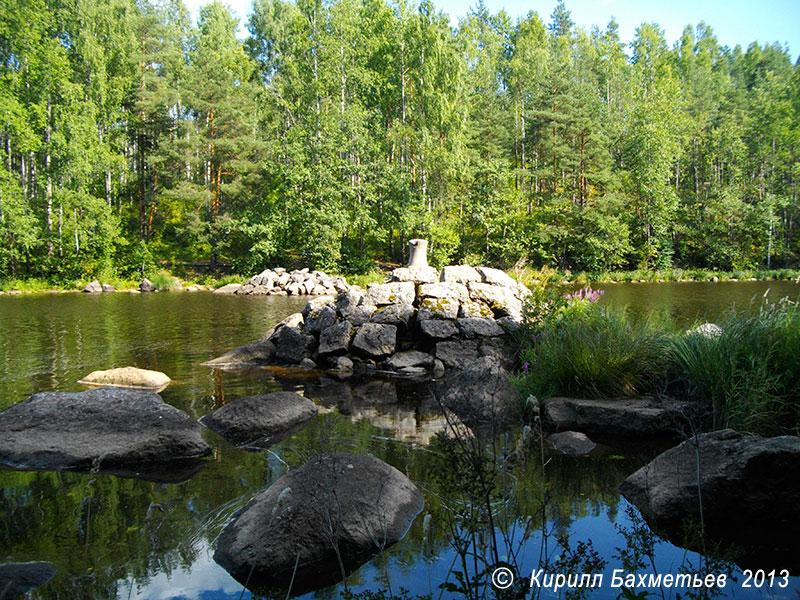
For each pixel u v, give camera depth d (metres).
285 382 8.95
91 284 31.69
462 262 38.97
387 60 42.06
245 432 6.18
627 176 44.62
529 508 4.20
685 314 16.69
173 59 44.16
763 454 3.99
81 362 10.66
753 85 71.56
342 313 10.96
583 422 6.06
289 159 40.59
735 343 6.13
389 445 5.76
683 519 3.87
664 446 5.60
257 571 3.49
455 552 3.65
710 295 24.81
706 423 5.73
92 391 6.37
